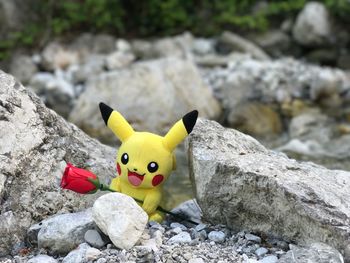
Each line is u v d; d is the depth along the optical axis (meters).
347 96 1.40
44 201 0.60
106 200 0.54
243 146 0.63
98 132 1.23
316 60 1.69
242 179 0.56
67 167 0.57
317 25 1.67
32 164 0.60
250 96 1.40
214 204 0.59
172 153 0.61
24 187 0.59
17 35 1.69
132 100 1.26
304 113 1.33
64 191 0.61
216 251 0.55
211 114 1.33
